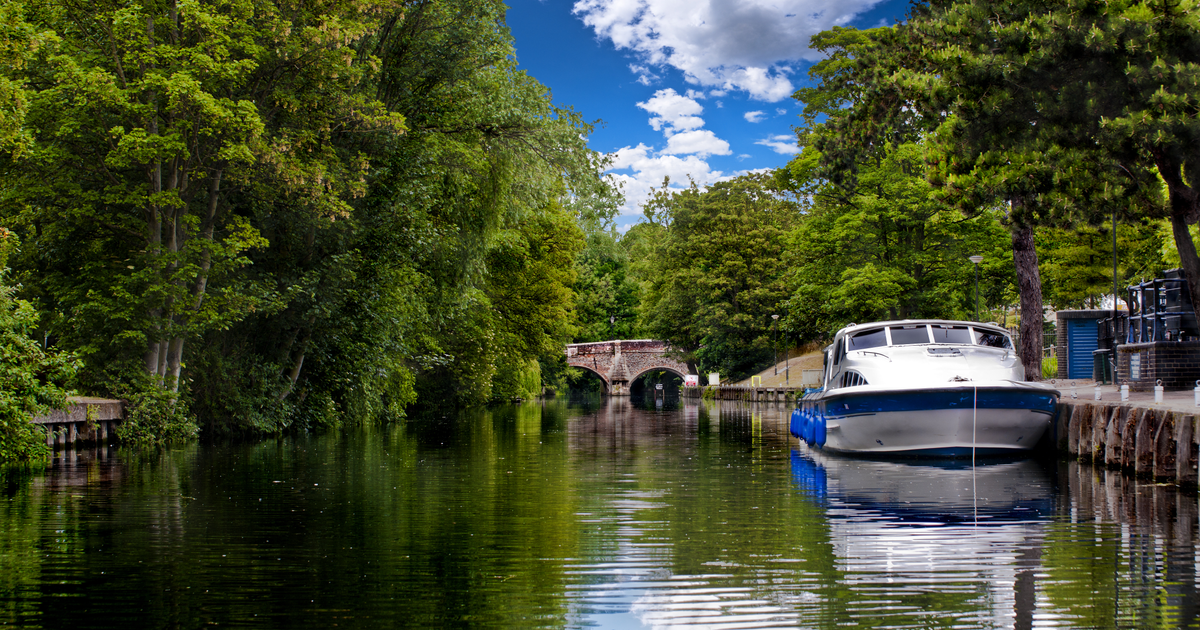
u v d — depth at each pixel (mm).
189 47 17234
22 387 13969
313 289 21656
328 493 10906
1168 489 11266
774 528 8523
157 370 18672
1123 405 13258
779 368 60000
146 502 10062
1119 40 11953
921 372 16016
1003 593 6117
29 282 18891
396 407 30547
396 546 7617
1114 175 12656
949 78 13352
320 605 5797
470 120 25188
